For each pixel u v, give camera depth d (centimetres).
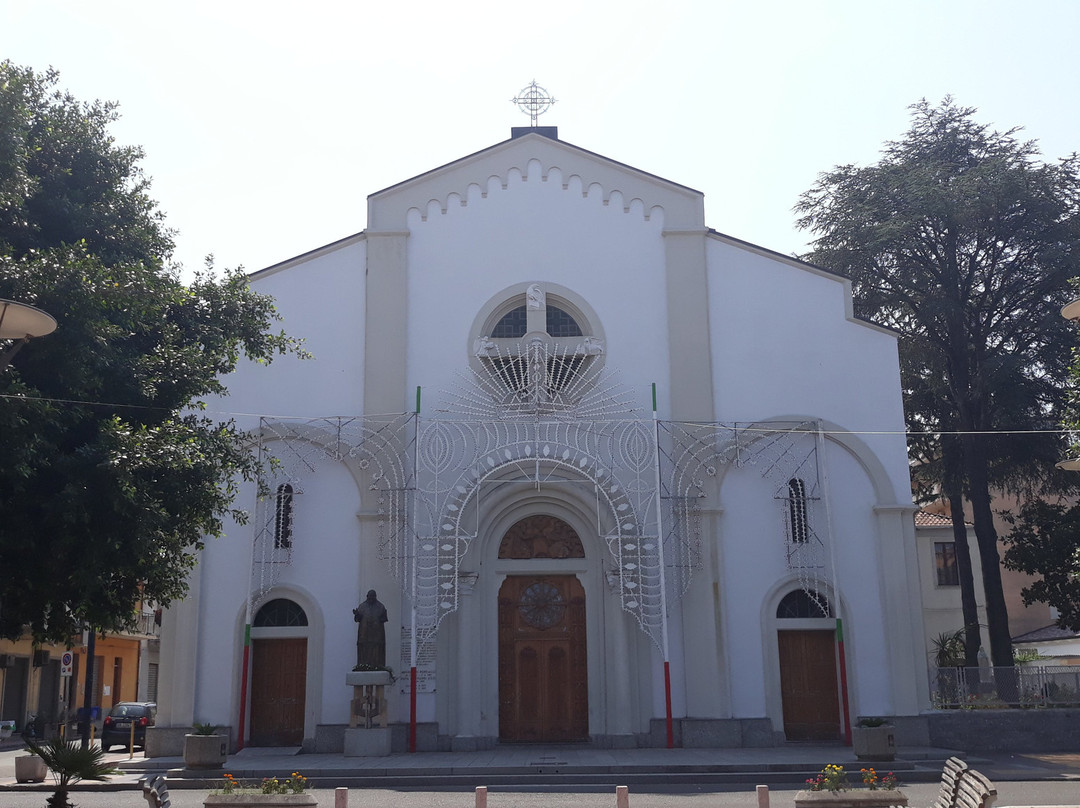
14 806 1549
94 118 1576
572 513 2273
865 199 3178
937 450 3316
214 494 1436
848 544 2234
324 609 2184
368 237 2359
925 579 3931
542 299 2320
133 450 1268
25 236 1392
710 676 2148
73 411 1295
